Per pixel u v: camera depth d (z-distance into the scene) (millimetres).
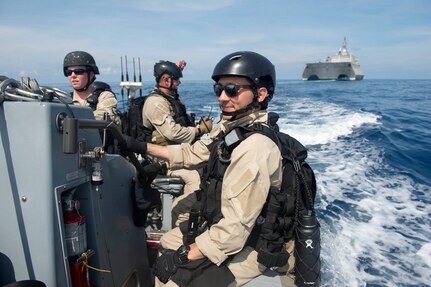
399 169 6926
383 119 13516
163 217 3045
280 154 1760
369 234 4172
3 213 1322
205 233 1738
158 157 2248
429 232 4230
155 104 3486
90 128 1549
